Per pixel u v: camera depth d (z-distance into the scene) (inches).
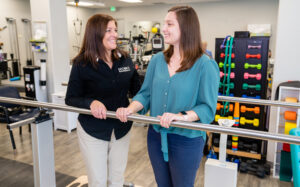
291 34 120.4
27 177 109.3
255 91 134.4
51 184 68.1
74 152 145.7
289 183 118.0
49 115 66.3
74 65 63.4
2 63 313.0
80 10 440.1
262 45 129.0
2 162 124.3
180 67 49.4
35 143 64.1
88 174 68.2
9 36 349.1
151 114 54.9
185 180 52.9
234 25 370.3
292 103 65.5
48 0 177.5
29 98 162.1
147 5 419.8
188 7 50.0
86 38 62.1
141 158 139.2
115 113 53.7
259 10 354.0
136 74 72.4
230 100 72.2
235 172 64.7
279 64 124.5
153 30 238.5
